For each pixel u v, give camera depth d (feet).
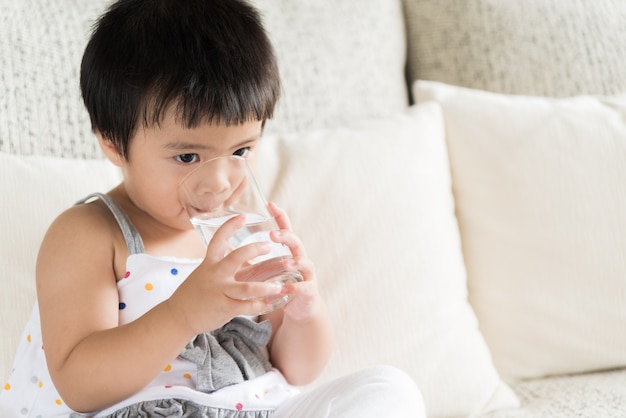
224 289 3.70
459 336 5.34
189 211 3.90
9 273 4.66
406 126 5.69
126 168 4.32
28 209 4.77
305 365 4.58
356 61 6.21
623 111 6.04
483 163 5.82
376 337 5.14
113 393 3.91
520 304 5.69
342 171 5.41
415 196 5.48
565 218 5.70
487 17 6.61
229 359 4.32
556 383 5.58
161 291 4.26
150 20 4.18
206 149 4.05
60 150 5.24
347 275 5.18
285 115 5.89
